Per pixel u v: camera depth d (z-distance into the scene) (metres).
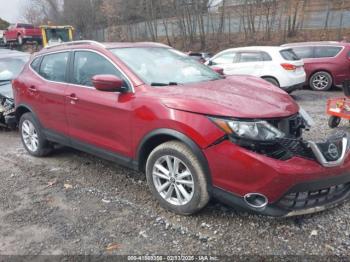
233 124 2.97
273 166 2.83
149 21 31.45
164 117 3.32
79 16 39.72
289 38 23.20
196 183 3.22
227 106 3.12
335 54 11.45
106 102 3.92
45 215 3.65
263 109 3.15
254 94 3.57
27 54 8.88
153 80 3.86
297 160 2.92
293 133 3.28
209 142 3.05
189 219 3.42
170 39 30.02
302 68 10.31
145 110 3.51
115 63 3.98
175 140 3.42
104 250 3.02
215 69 4.85
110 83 3.62
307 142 2.99
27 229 3.40
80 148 4.52
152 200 3.86
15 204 3.92
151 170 3.62
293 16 24.52
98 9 39.09
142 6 32.41
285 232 3.15
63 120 4.65
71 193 4.13
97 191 4.16
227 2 26.36
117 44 4.39
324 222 3.28
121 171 4.75
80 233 3.29
